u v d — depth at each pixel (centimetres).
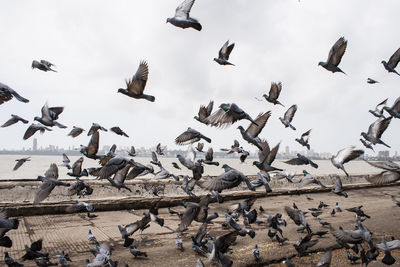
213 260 626
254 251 659
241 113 575
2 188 1044
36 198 586
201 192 1363
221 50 781
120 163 657
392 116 720
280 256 680
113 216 1044
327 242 773
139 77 572
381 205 1363
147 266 612
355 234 542
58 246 729
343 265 634
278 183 1673
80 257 664
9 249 690
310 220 1055
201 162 753
